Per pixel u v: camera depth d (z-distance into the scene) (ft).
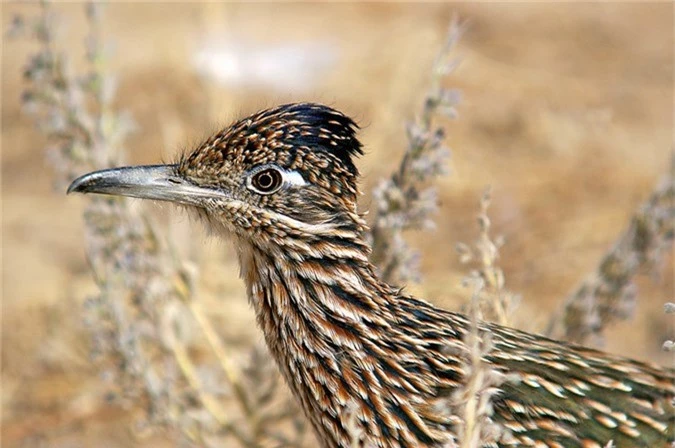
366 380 25.27
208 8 70.90
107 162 32.76
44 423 44.55
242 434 34.12
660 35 86.17
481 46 82.48
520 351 26.18
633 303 33.32
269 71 74.54
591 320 32.91
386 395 25.14
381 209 29.89
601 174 64.08
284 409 34.40
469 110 70.69
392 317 25.75
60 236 59.36
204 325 34.09
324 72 74.02
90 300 33.40
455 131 68.13
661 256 33.88
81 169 32.76
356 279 25.72
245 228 26.13
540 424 25.05
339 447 25.82
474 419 22.25
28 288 53.26
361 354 25.36
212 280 46.68
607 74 78.59
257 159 25.70
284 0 91.97
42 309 51.13
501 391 25.11
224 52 74.13
